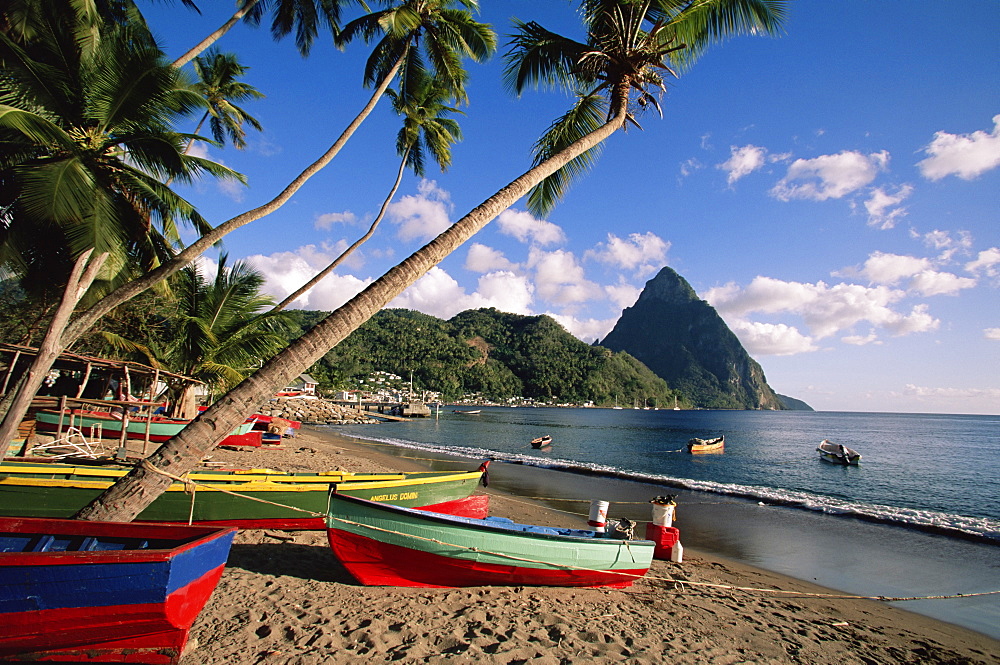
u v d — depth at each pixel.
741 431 70.94
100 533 4.38
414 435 46.00
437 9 12.21
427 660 4.68
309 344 4.93
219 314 18.50
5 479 6.77
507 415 108.94
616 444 43.78
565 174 9.98
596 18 8.73
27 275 12.00
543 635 5.40
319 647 4.78
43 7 8.54
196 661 4.40
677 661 5.16
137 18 12.91
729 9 8.35
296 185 9.59
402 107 16.06
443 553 6.43
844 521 13.91
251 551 7.41
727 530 12.71
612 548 7.08
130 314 19.64
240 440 19.48
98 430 15.64
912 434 75.25
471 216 6.09
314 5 13.58
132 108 8.89
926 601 8.19
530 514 13.09
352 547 6.33
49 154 9.41
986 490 21.16
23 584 3.62
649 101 8.84
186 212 10.23
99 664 3.92
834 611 7.48
